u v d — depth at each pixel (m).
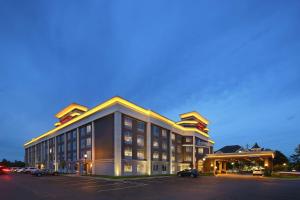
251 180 42.50
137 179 43.00
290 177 54.69
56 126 90.75
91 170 59.31
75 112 77.62
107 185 30.56
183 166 81.44
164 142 71.00
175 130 78.62
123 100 55.31
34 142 110.56
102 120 57.62
